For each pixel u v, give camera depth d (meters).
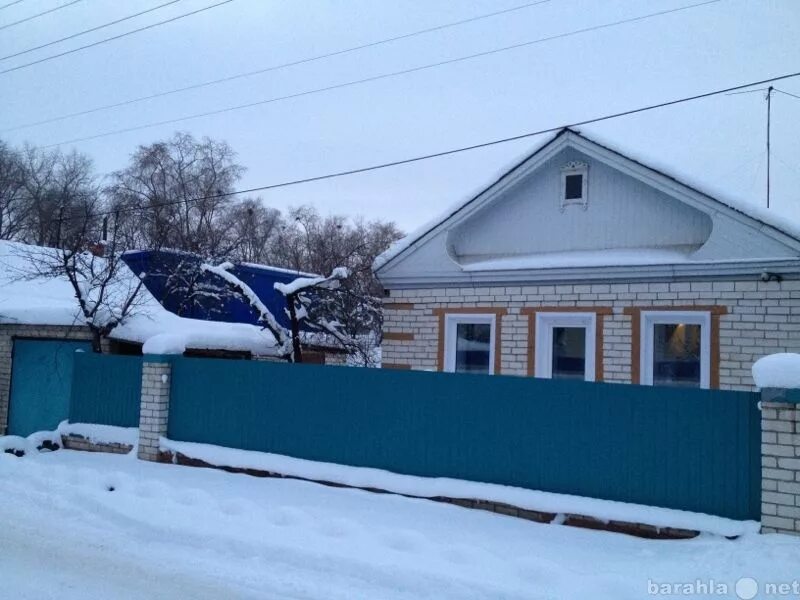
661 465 8.04
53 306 15.57
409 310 13.41
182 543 7.77
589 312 11.62
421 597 6.22
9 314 15.41
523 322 12.22
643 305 11.20
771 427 7.23
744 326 10.40
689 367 10.91
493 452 9.09
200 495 9.20
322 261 27.17
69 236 20.52
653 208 11.66
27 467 11.07
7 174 36.78
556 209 12.51
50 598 6.06
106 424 13.27
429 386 9.65
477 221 13.23
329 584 6.51
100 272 15.37
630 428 8.25
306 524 8.06
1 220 35.19
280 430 10.97
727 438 7.71
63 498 9.43
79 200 34.91
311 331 17.02
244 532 7.84
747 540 7.07
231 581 6.57
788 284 10.14
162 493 9.49
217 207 38.00
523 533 8.00
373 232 39.62
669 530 7.74
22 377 15.57
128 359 13.20
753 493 7.53
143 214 27.88
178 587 6.40
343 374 10.40
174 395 12.23
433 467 9.52
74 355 13.93
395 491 9.52
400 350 13.40
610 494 8.30
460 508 8.93
